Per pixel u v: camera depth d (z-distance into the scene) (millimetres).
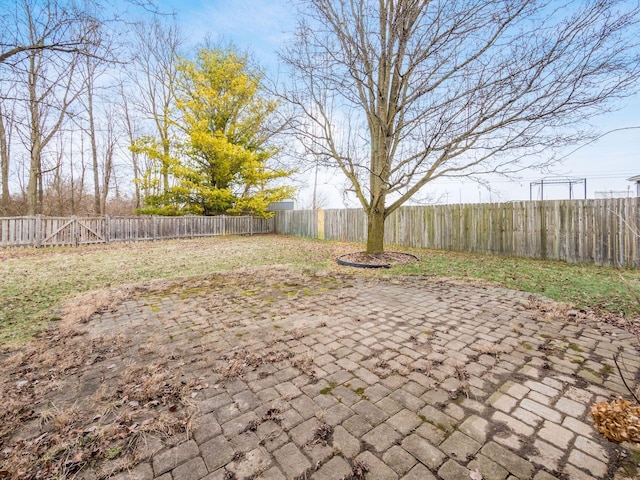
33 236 10242
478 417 1911
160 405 2076
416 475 1492
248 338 3143
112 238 12180
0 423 1898
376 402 2076
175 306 4227
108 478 1500
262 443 1723
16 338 3182
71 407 2045
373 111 6863
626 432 1713
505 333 3188
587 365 2525
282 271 6539
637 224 6312
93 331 3359
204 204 16375
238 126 15852
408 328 3357
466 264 7156
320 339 3096
